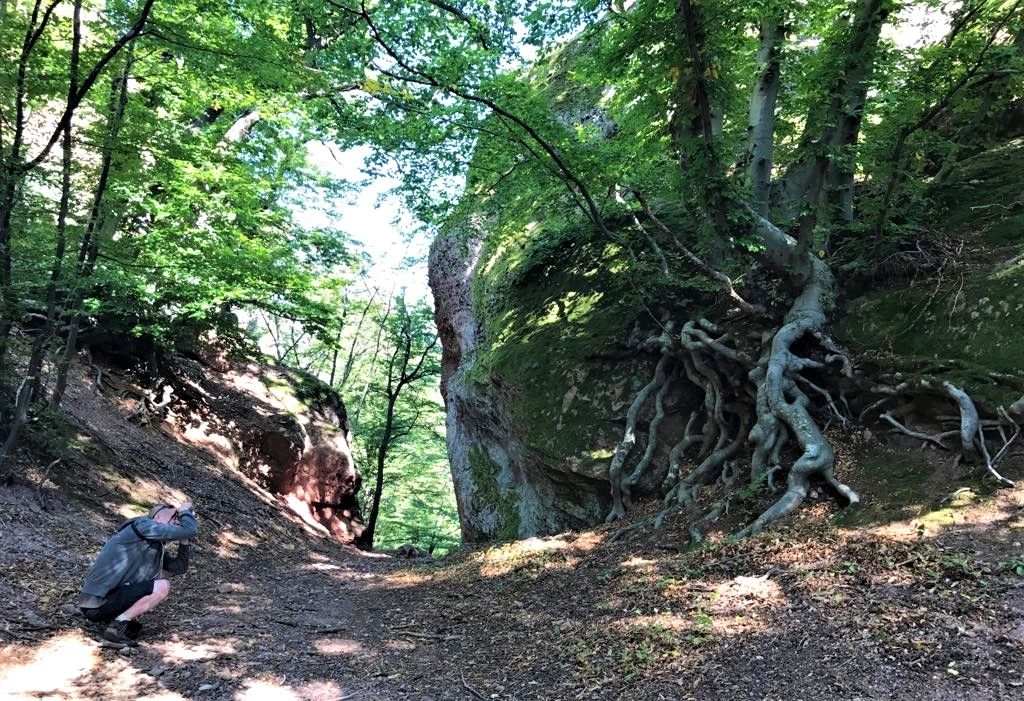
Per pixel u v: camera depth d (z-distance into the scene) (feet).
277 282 39.96
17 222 25.31
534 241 47.70
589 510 34.27
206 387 52.19
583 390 35.83
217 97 36.22
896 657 13.67
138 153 28.37
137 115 28.02
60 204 24.86
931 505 20.71
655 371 33.63
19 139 23.48
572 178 27.89
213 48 25.80
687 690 13.62
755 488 25.14
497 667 16.66
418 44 29.68
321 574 31.09
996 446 21.93
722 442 29.35
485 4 30.35
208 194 35.65
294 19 30.12
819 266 29.94
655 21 24.93
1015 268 25.61
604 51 29.04
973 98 30.42
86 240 26.58
